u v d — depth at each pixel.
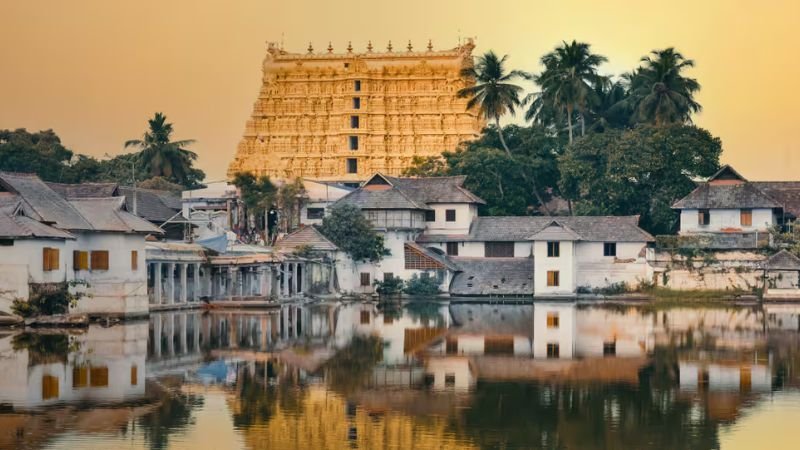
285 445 47.03
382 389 57.97
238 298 107.25
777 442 47.59
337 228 124.00
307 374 62.19
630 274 122.69
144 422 50.12
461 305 113.88
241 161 182.50
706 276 121.06
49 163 165.38
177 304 100.12
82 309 85.25
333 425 50.31
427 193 131.50
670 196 131.75
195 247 107.31
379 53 181.75
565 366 65.38
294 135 182.62
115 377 59.78
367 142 179.25
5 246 78.69
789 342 76.38
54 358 65.38
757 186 132.88
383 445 47.25
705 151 132.50
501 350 72.25
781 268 118.19
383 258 126.25
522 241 127.81
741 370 63.91
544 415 52.34
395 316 98.19
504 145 148.75
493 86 147.50
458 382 60.12
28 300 78.81
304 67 183.88
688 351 71.75
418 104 180.00
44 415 50.84
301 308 107.69
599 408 53.69
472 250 129.38
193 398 55.06
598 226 124.50
